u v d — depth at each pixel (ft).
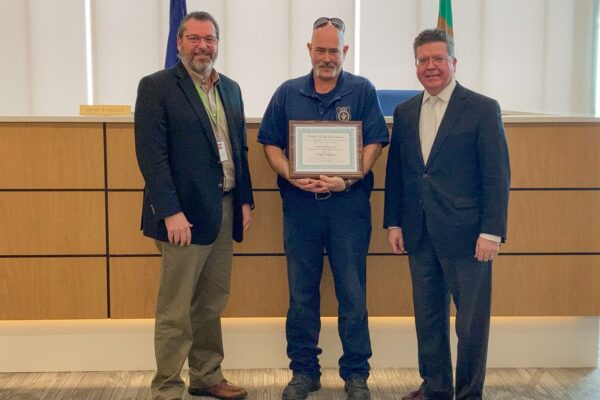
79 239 10.43
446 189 8.64
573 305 10.75
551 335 11.18
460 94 8.66
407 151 8.97
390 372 11.02
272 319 11.12
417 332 9.37
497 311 10.73
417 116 8.91
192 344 9.64
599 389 10.33
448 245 8.66
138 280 10.54
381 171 10.50
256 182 10.47
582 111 18.12
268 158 9.49
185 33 8.69
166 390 9.12
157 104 8.52
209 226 8.79
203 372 9.89
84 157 10.29
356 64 17.56
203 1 17.03
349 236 9.27
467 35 17.67
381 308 10.76
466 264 8.71
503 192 8.41
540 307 10.74
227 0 17.07
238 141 9.36
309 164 9.13
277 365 11.19
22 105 17.19
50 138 10.23
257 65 17.25
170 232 8.50
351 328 9.40
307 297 9.59
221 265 9.58
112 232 10.44
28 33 17.06
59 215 10.37
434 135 8.80
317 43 9.05
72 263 10.46
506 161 8.54
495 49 17.78
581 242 10.64
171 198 8.48
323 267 10.38
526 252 10.65
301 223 9.34
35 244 10.39
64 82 17.17
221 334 10.05
